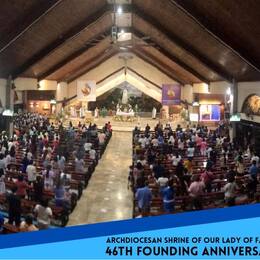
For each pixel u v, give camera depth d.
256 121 24.69
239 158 19.16
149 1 21.23
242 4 14.77
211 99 33.94
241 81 26.56
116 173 22.06
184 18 20.28
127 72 45.81
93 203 16.58
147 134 27.14
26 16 18.00
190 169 18.73
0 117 26.39
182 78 39.53
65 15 20.52
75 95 43.75
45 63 27.39
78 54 30.20
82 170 18.92
